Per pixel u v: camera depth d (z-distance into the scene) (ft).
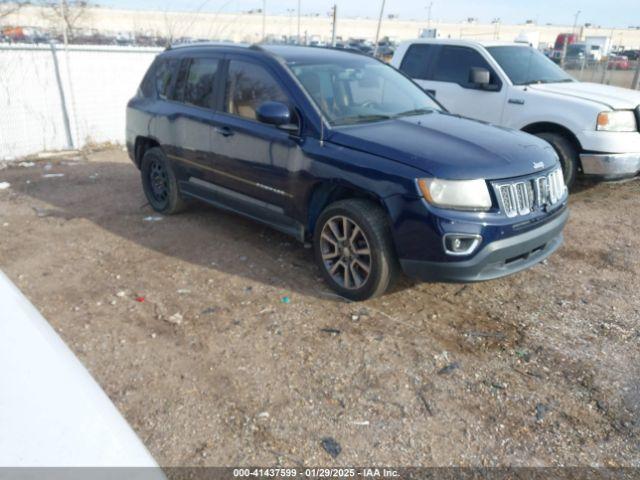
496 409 10.01
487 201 12.17
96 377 10.72
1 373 4.23
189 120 17.85
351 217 13.17
